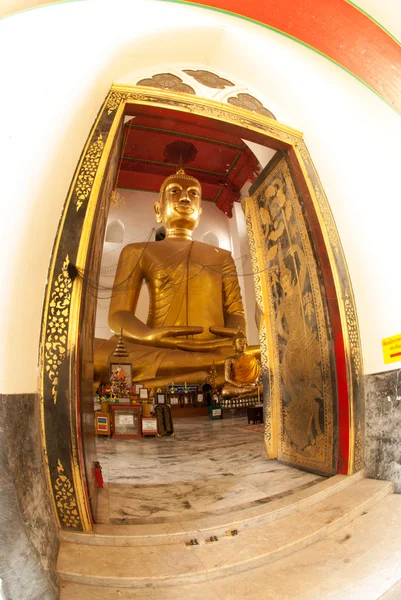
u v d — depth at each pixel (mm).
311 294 4625
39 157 2666
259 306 5469
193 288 10055
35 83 2434
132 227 14414
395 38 3010
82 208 3297
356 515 3391
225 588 2393
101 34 3094
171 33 3652
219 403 8969
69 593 2311
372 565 2625
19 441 2328
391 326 4102
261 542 2830
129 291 9773
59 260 3131
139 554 2670
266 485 3957
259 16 3326
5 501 1984
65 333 2973
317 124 4426
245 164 13258
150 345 9023
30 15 2184
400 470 3965
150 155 12930
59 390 2885
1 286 2215
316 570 2584
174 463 4828
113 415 6621
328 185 4668
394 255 4012
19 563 1979
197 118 4230
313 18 3133
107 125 3703
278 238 5246
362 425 4297
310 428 4520
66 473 2822
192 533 2859
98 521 3049
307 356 4656
